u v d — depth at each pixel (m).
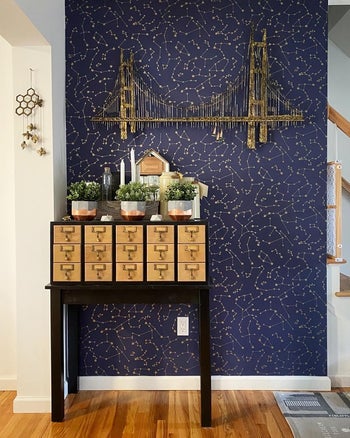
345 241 4.17
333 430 2.22
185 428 2.26
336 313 2.80
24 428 2.26
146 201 2.45
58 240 2.28
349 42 4.18
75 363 2.70
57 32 2.56
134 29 2.73
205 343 2.27
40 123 2.46
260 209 2.74
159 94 2.74
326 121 2.74
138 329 2.76
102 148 2.75
